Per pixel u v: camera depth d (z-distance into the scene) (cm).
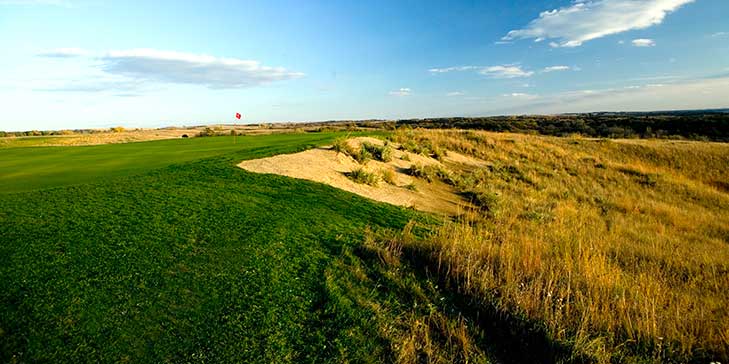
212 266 569
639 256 872
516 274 594
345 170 1477
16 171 1254
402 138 2398
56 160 1516
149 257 580
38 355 376
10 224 670
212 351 398
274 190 1061
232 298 491
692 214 1597
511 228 1009
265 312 468
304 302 498
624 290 562
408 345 428
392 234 795
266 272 564
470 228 859
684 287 686
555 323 469
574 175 2347
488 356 435
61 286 487
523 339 462
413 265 650
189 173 1144
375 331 452
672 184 2214
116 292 485
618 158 2828
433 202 1398
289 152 1520
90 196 860
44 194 870
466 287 563
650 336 456
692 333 469
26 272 513
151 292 491
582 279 594
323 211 929
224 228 721
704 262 852
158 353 391
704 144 3153
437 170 1830
